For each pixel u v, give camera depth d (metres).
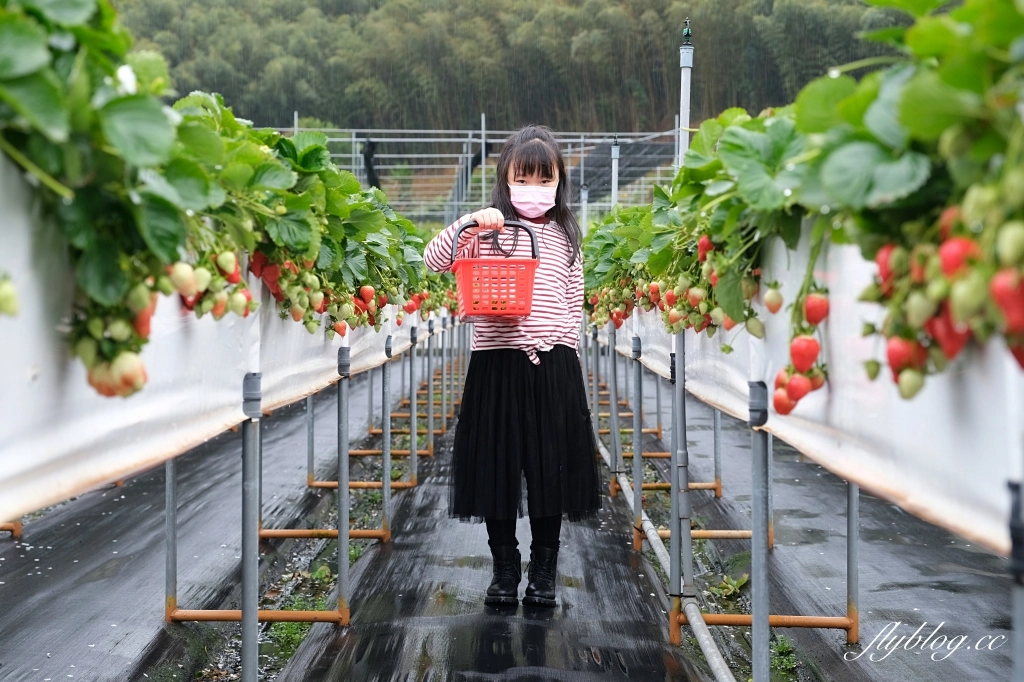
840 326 1.38
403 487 5.79
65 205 1.14
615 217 5.59
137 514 4.84
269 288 2.29
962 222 0.90
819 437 1.55
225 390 1.97
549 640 3.11
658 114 42.34
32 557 4.03
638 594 3.63
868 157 1.07
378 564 4.07
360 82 42.91
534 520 3.50
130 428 1.43
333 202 2.61
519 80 43.72
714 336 2.54
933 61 1.06
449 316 9.07
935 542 4.21
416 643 3.08
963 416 0.98
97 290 1.16
